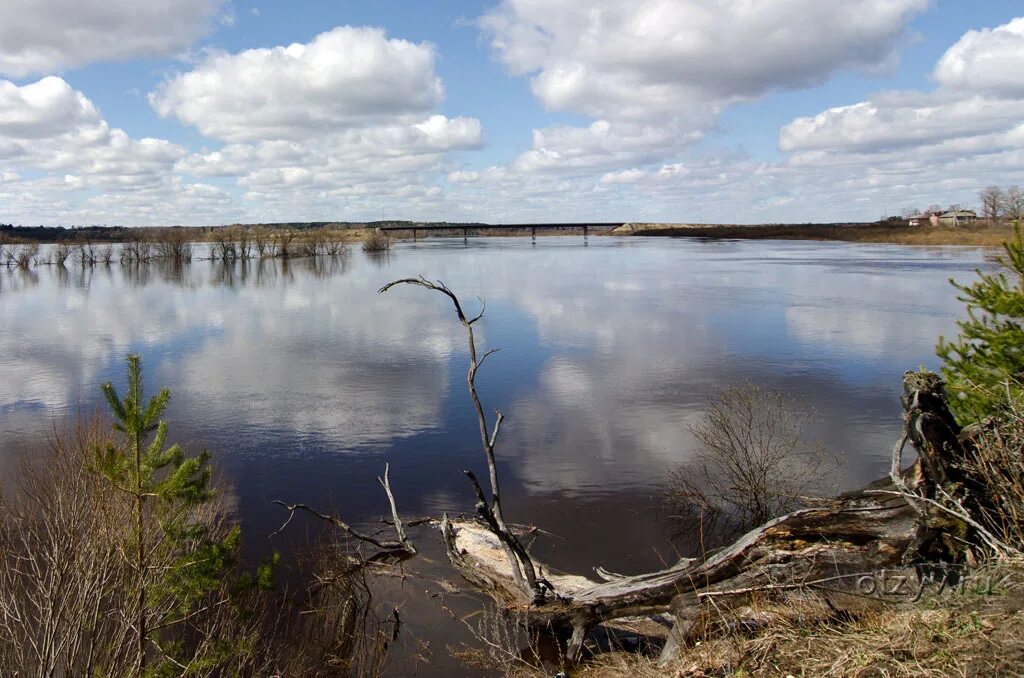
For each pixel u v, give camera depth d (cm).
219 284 7106
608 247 15288
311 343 3475
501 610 988
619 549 1196
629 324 3894
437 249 15375
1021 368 929
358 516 1368
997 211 14000
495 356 3050
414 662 880
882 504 764
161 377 2689
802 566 748
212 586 692
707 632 739
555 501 1420
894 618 598
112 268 10162
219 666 775
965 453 708
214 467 1647
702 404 2152
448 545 1112
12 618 712
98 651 675
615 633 918
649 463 1622
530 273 7788
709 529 1254
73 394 2398
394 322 4184
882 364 2727
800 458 1538
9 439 1789
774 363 2781
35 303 5391
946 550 705
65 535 676
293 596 1014
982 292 999
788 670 588
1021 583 560
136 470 657
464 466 1658
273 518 1348
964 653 490
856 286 5659
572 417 2058
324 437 1894
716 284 6094
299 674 810
